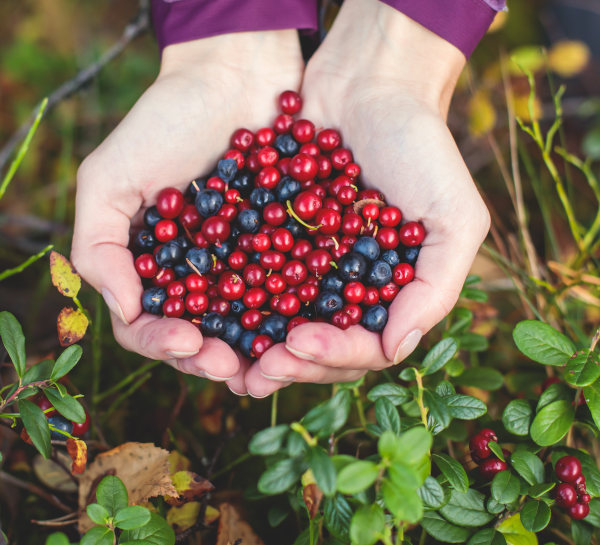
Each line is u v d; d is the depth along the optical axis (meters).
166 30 0.36
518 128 0.49
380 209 0.34
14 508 0.32
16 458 0.33
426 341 0.36
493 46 0.53
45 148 0.50
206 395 0.36
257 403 0.36
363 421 0.31
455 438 0.31
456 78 0.36
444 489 0.28
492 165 0.49
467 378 0.32
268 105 0.38
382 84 0.35
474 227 0.32
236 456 0.34
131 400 0.36
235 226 0.34
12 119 0.52
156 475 0.29
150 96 0.34
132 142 0.33
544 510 0.27
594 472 0.28
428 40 0.35
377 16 0.36
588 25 0.56
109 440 0.34
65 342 0.30
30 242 0.43
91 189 0.33
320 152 0.36
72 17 0.57
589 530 0.28
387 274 0.32
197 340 0.29
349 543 0.27
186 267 0.33
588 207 0.47
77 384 0.36
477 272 0.42
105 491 0.27
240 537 0.31
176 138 0.34
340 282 0.32
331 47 0.37
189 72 0.36
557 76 0.55
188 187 0.36
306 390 0.36
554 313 0.36
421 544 0.29
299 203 0.33
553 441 0.28
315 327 0.29
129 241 0.35
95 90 0.49
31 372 0.28
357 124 0.35
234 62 0.36
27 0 0.57
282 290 0.33
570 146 0.51
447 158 0.32
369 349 0.30
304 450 0.26
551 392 0.29
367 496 0.26
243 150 0.36
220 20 0.36
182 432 0.34
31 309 0.40
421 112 0.33
